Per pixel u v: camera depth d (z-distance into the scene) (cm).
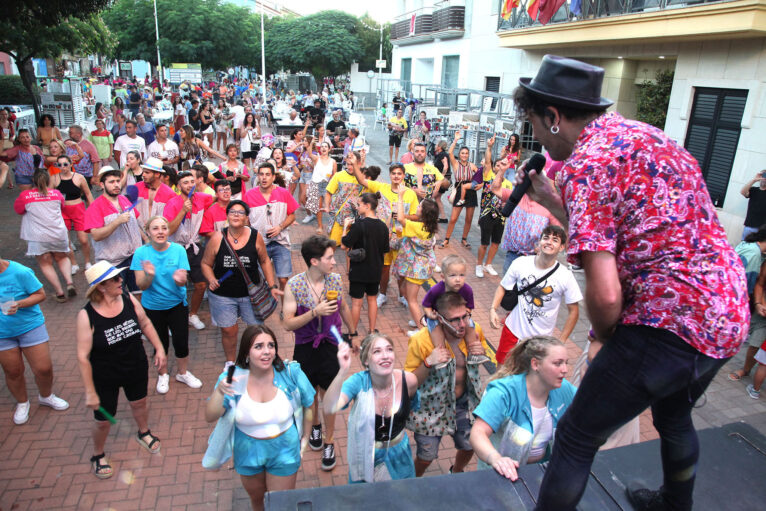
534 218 658
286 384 358
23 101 2162
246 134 1522
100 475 446
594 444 169
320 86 4706
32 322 495
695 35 950
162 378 565
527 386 308
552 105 160
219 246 541
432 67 2819
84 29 2112
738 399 592
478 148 1655
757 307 588
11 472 450
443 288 424
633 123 152
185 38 4472
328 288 459
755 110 934
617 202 145
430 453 386
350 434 347
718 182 1023
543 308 491
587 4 1209
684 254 142
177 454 479
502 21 1570
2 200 1276
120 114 1417
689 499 198
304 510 217
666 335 146
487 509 221
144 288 529
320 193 1093
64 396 557
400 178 725
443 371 370
